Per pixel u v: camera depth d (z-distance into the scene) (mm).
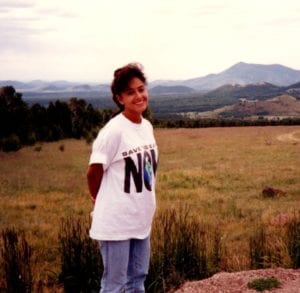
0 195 21344
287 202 17203
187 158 39281
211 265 6094
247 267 6078
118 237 2539
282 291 3967
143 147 2584
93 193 2602
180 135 70625
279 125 99812
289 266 5613
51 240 10648
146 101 2592
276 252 6043
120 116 2582
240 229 11242
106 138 2494
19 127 54438
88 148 49875
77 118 64000
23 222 14086
